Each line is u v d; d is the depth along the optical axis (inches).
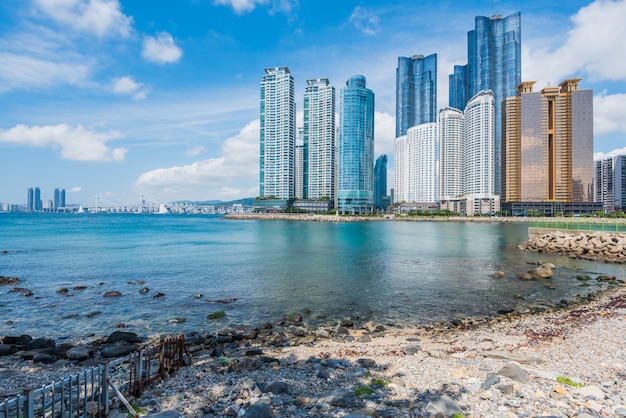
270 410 372.2
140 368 452.4
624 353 603.5
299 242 3321.9
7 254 2289.6
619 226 2591.0
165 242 3228.3
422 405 396.5
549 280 1493.6
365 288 1360.7
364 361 567.2
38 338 802.8
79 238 3518.7
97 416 383.6
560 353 615.8
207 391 456.4
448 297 1218.0
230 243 3186.5
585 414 360.2
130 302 1149.7
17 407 308.7
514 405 392.5
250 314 1030.4
